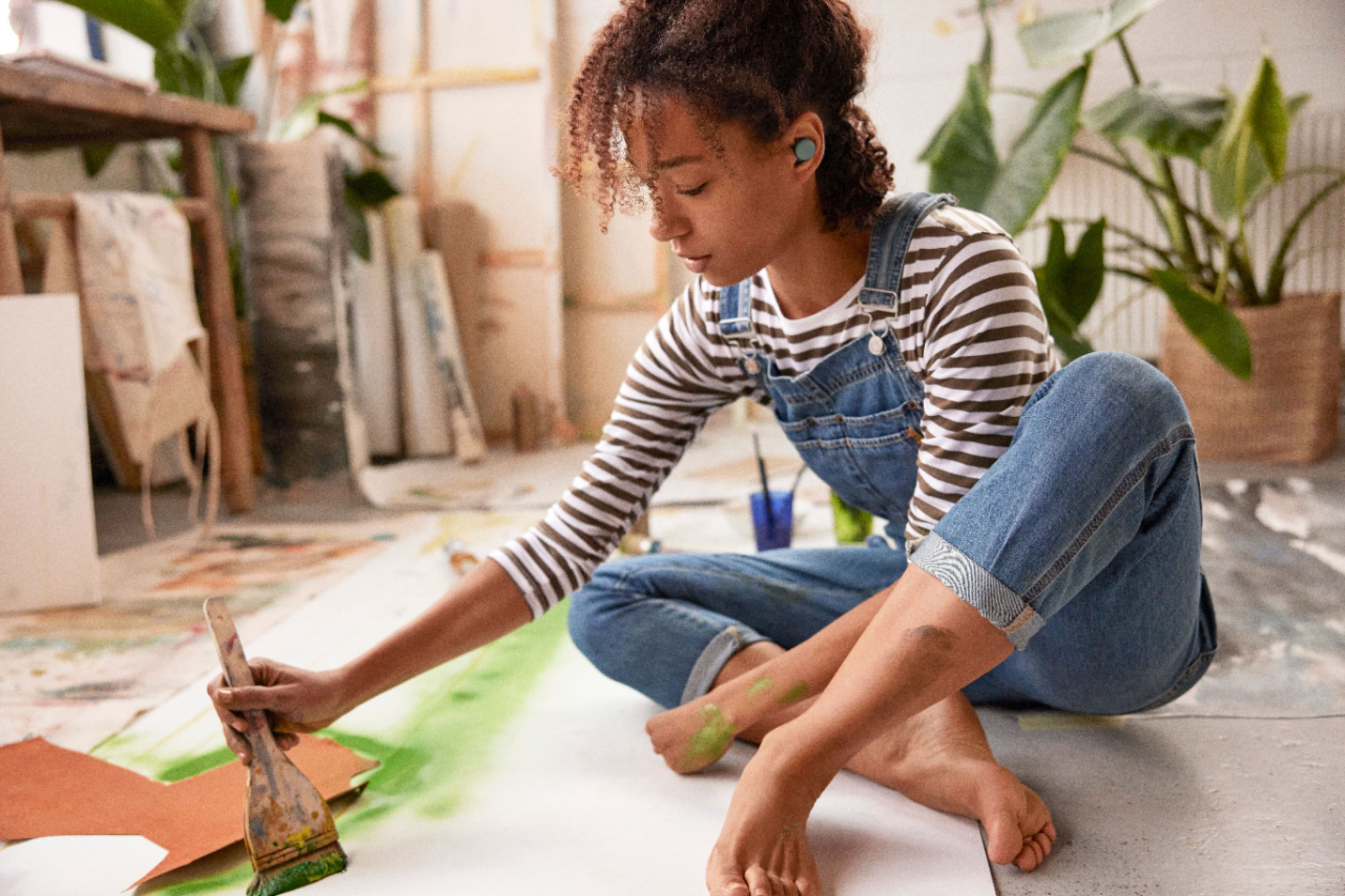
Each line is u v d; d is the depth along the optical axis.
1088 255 2.51
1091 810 1.09
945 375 0.93
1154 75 3.30
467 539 2.35
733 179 0.87
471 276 3.62
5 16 3.26
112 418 2.90
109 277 2.21
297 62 3.64
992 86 3.23
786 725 0.94
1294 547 2.02
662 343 1.16
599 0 3.56
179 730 1.40
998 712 1.34
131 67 3.55
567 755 1.26
